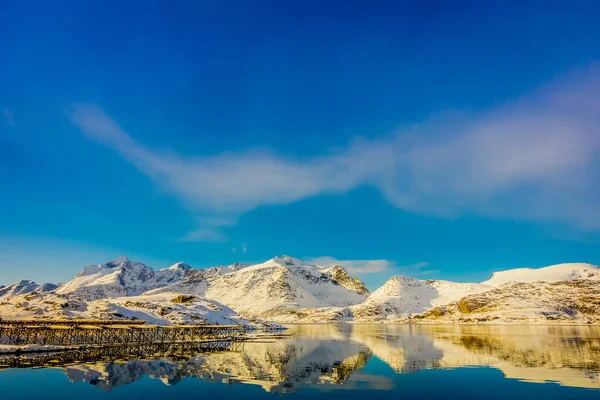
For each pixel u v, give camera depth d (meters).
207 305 165.50
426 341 83.88
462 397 28.52
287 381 35.06
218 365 45.53
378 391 30.72
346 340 90.19
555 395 28.83
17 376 37.16
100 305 115.56
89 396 28.69
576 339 83.69
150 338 80.31
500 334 106.38
